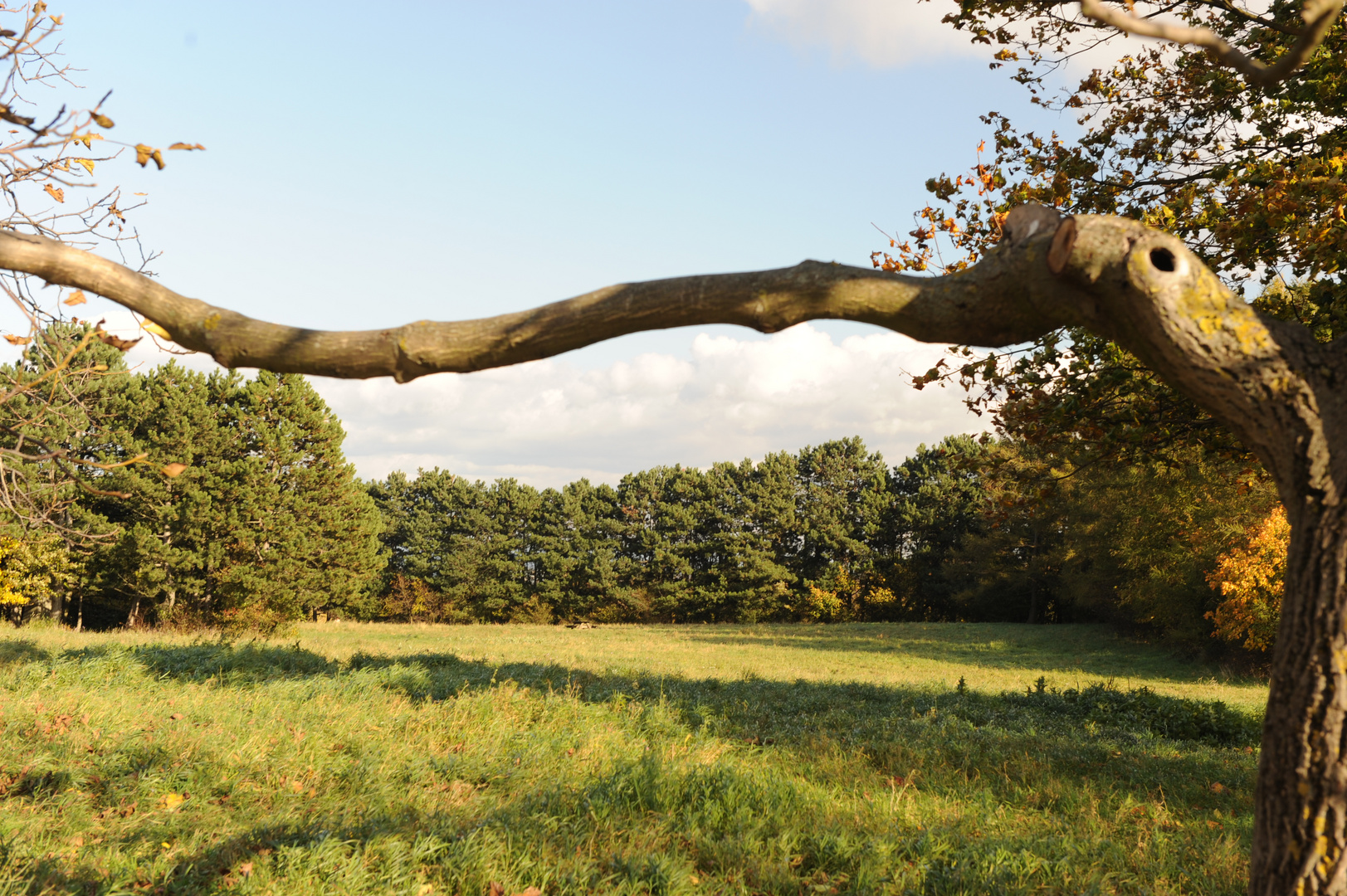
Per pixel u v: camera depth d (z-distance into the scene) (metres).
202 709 9.40
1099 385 8.01
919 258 8.59
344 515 41.72
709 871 5.79
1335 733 1.97
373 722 9.28
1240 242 7.13
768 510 67.62
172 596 37.59
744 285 1.83
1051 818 7.41
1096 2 1.38
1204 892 5.61
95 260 1.80
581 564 68.19
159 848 5.80
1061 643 39.09
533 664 18.16
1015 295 1.93
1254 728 13.57
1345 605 1.98
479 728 9.41
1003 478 9.01
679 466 75.94
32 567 31.78
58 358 2.95
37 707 9.00
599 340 1.85
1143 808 7.82
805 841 6.24
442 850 5.61
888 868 5.72
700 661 26.97
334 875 5.12
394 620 67.88
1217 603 28.17
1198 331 1.96
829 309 1.87
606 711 11.25
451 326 1.81
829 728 11.74
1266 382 2.00
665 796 7.01
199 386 38.00
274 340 1.79
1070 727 12.81
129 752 7.56
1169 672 28.48
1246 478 8.09
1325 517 2.00
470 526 69.75
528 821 6.21
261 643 18.36
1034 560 52.00
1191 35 1.43
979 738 10.93
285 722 8.91
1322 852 1.95
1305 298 7.49
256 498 36.72
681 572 68.00
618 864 5.48
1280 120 7.89
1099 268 1.89
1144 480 28.23
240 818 6.40
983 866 5.64
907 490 73.38
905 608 63.59
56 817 6.21
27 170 3.46
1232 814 7.96
